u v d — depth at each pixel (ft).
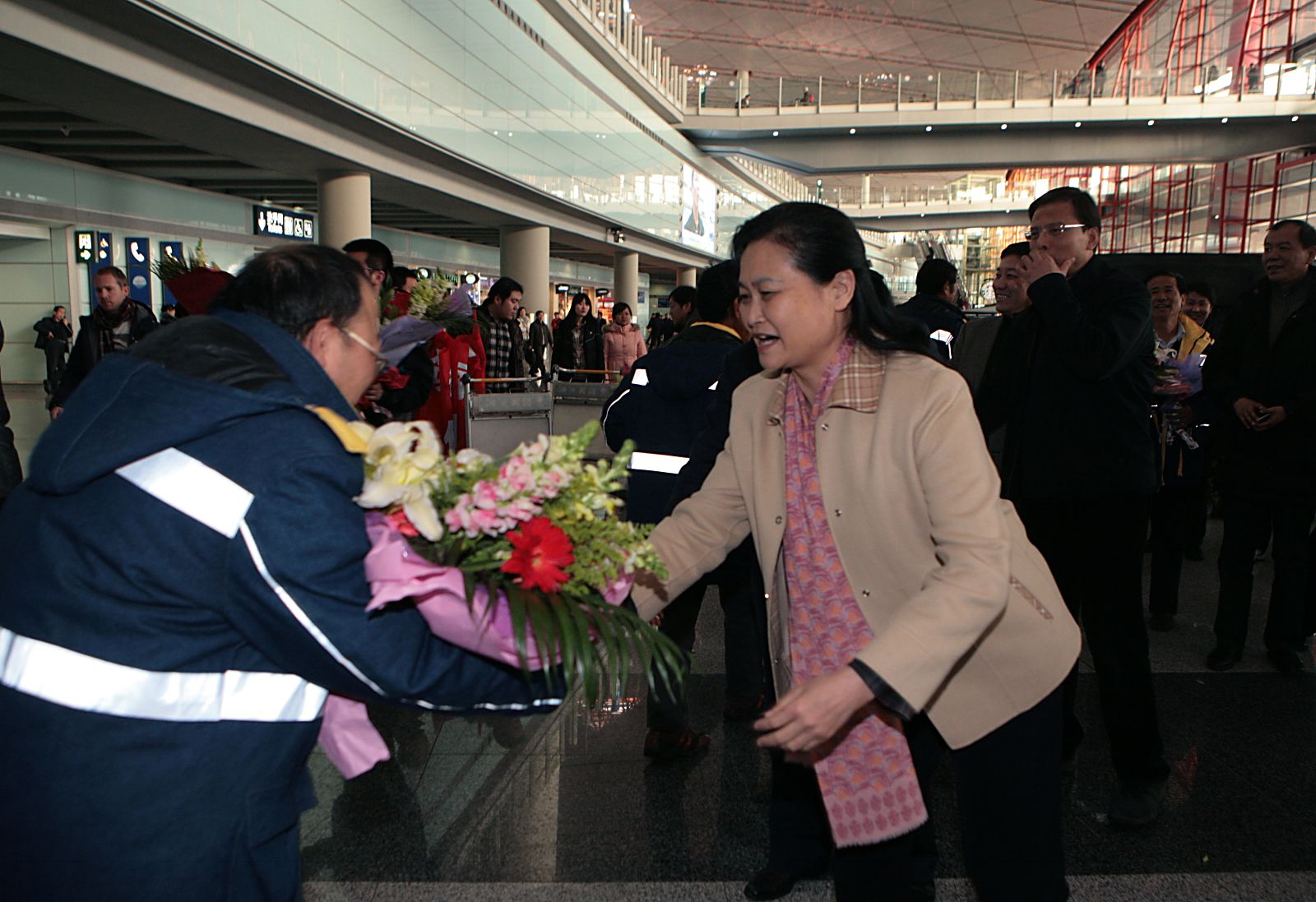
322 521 3.54
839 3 123.95
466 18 55.93
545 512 4.25
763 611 5.95
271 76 35.45
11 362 58.85
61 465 3.49
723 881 7.87
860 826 5.32
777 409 5.48
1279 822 8.97
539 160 71.15
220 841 3.61
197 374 3.67
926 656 4.31
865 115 97.66
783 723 4.26
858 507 5.02
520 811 9.10
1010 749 5.24
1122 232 119.96
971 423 4.87
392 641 3.64
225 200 67.00
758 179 155.63
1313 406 12.24
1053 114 91.76
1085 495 8.79
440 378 20.62
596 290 149.48
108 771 3.46
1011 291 10.26
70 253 56.85
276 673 3.79
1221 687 12.62
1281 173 87.45
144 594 3.49
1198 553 20.25
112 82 30.40
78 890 3.48
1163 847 8.52
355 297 4.30
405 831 8.70
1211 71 91.61
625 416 10.73
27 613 3.54
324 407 3.99
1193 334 18.52
